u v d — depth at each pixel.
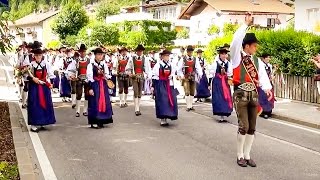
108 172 7.27
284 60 16.61
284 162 7.94
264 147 9.12
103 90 11.20
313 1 21.88
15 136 9.84
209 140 9.75
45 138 9.89
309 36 15.70
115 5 71.12
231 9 39.16
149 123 11.97
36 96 10.58
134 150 8.78
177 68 13.30
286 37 16.38
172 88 11.55
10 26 10.88
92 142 9.51
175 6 53.12
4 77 27.52
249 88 7.59
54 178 6.93
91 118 11.15
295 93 16.25
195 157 8.24
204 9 41.75
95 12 74.81
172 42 47.06
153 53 17.62
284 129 11.23
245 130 7.61
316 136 10.35
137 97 13.52
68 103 16.41
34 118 10.53
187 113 13.89
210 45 20.48
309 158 8.23
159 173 7.20
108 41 45.25
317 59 13.66
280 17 41.44
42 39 70.88
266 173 7.23
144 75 13.62
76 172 7.27
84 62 13.26
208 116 13.27
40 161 7.93
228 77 12.09
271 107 13.00
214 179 6.87
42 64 10.62
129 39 45.03
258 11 40.16
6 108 13.97
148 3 59.91
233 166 7.64
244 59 7.63
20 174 6.82
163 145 9.23
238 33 7.56
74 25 53.09
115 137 10.04
